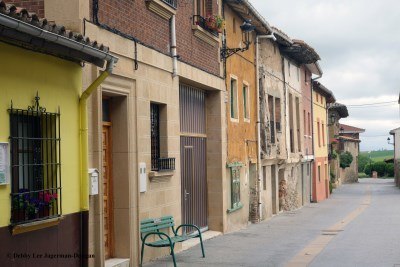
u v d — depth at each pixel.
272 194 26.47
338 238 16.86
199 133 16.56
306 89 35.81
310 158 36.00
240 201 19.72
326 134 45.12
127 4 11.17
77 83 9.26
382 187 61.44
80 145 9.28
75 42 8.17
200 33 15.26
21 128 8.18
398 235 17.53
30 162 8.30
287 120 29.11
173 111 13.47
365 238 16.81
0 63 7.50
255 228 19.80
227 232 17.84
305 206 33.47
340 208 31.47
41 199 8.23
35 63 8.20
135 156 11.42
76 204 9.16
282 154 27.36
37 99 8.20
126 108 11.19
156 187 12.48
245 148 20.52
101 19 10.16
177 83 13.67
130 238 11.19
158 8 12.45
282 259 12.84
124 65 10.98
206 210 17.17
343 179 72.81
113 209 11.22
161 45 12.84
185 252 13.67
